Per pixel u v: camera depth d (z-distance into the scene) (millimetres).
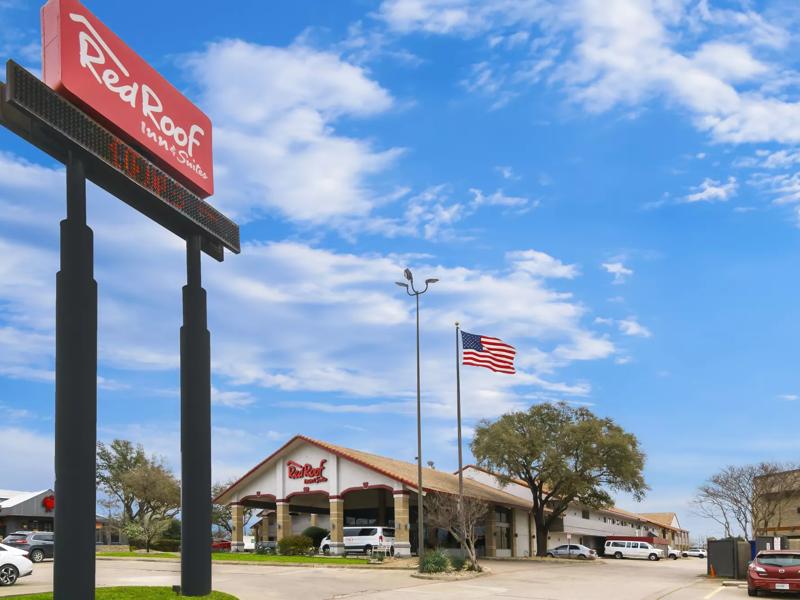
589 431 53406
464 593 26641
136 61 17281
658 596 26719
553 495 56562
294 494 48781
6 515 57219
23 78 13406
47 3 15258
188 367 18938
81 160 15039
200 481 18656
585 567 46500
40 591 23000
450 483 53031
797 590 25297
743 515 59406
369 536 45875
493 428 55281
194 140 19641
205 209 19703
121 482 73312
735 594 27594
